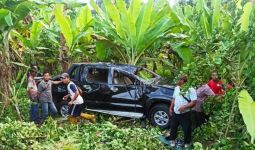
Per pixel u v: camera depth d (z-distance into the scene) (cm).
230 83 883
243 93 630
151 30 1396
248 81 806
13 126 863
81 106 1079
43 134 895
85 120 1083
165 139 911
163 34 1388
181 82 877
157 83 1134
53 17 1620
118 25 1398
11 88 1105
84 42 1577
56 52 1639
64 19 1432
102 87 1155
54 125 948
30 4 1070
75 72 1209
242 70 801
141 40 1405
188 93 855
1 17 1020
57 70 1662
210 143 920
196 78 861
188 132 874
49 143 859
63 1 1130
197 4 1440
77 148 815
